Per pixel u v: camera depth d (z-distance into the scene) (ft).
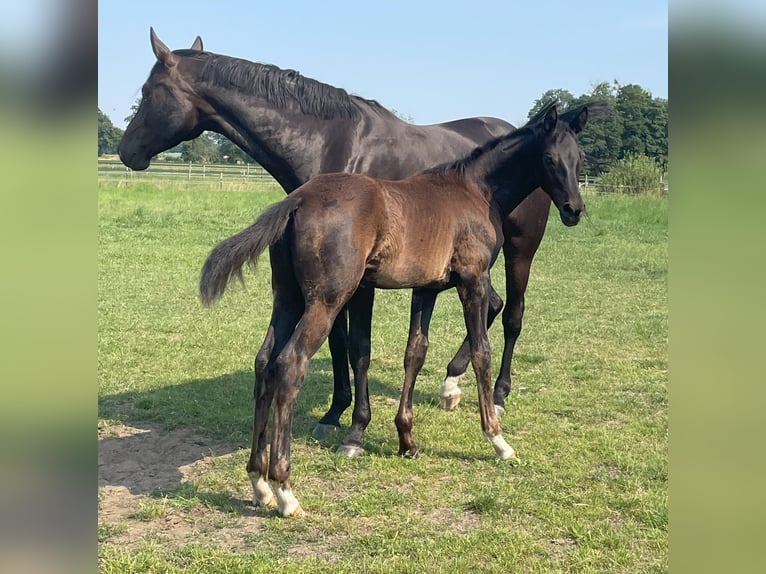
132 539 11.55
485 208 15.23
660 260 45.96
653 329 28.14
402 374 22.26
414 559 10.94
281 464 12.23
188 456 15.42
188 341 25.32
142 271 38.73
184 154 143.33
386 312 31.42
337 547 11.39
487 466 14.89
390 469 14.61
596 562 10.93
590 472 14.60
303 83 16.24
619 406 19.03
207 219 60.08
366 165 16.42
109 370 21.71
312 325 12.17
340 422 17.63
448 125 19.01
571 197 15.25
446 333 27.63
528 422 17.80
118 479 14.10
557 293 35.73
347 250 12.14
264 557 10.85
